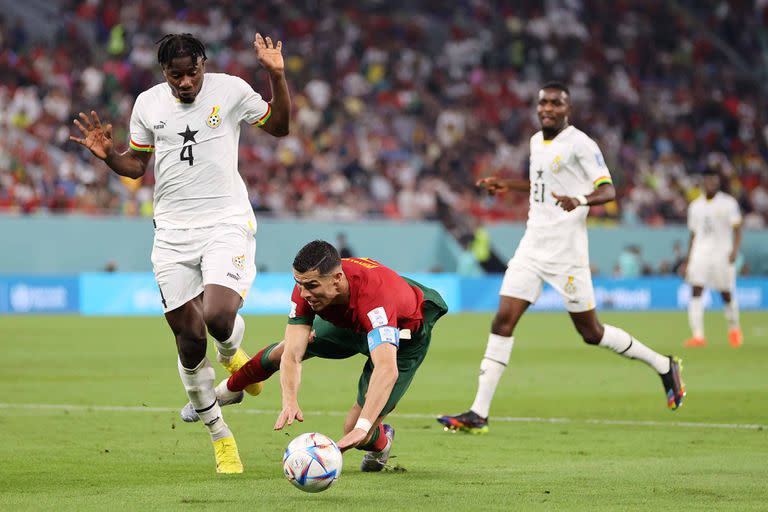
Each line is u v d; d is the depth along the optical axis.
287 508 18.80
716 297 113.06
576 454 25.89
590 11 143.62
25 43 107.38
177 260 23.30
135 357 52.84
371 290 20.61
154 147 23.89
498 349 30.31
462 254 101.50
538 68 134.25
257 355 22.89
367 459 23.05
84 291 89.69
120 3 113.75
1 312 87.50
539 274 31.56
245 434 28.89
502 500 19.70
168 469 23.23
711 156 128.38
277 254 95.75
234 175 23.64
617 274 107.81
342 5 131.62
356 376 45.19
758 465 24.11
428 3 140.50
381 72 123.38
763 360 53.97
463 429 29.53
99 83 103.19
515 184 33.94
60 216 90.06
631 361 53.06
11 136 94.88
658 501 19.66
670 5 148.88
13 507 18.88
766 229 115.88
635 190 117.56
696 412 34.34
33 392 38.44
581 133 31.80
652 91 137.62
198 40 22.72
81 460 24.36
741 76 146.75
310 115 110.94
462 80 129.88
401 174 109.31
